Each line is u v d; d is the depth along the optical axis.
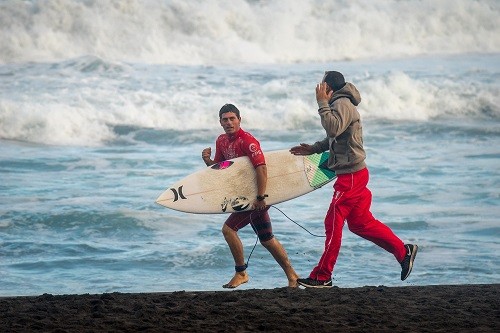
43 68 104.56
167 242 44.84
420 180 62.28
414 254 29.28
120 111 86.88
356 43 131.38
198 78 103.31
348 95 28.31
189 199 30.61
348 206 28.56
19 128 82.06
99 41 117.56
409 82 97.31
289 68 115.81
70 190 58.12
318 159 31.25
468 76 110.25
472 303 25.95
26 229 47.22
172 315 23.88
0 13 115.19
